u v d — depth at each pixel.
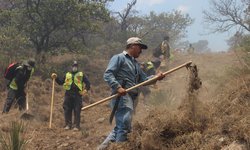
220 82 6.89
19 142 5.29
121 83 5.41
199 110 5.20
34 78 15.62
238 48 7.93
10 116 9.84
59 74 16.88
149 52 23.30
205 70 10.90
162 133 5.12
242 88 5.54
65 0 18.22
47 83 15.09
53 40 19.70
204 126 5.09
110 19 20.16
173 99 7.61
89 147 7.40
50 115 9.72
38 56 17.78
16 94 10.73
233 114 4.98
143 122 5.55
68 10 18.56
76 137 8.27
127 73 5.46
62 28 19.30
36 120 9.87
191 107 5.21
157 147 4.97
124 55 5.54
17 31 18.03
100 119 10.46
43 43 19.08
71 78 9.73
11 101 10.55
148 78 5.72
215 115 5.23
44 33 19.00
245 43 8.06
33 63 10.91
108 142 5.42
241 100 5.26
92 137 7.99
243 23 21.52
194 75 5.48
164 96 7.68
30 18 18.86
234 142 4.44
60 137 8.27
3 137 5.68
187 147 4.78
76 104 9.59
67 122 9.52
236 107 5.16
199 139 4.80
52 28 19.27
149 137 4.98
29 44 19.34
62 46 19.59
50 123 9.33
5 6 22.56
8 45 16.97
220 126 4.79
